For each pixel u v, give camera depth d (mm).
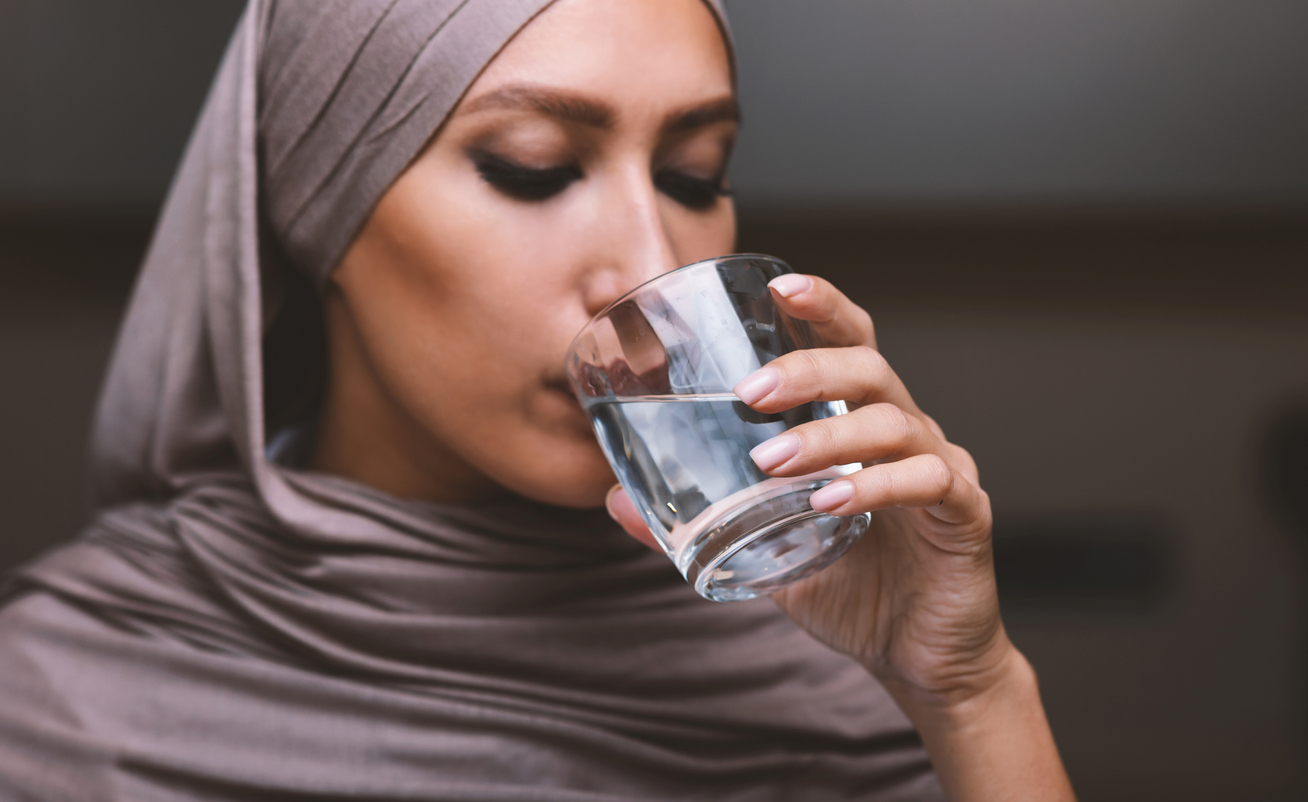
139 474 927
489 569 808
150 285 915
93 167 2656
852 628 722
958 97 2736
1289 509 2947
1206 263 2934
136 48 2607
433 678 784
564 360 688
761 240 2943
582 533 826
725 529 537
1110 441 3018
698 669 833
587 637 813
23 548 2893
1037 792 695
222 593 814
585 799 757
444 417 722
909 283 2996
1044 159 2785
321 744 767
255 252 771
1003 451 3033
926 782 855
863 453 540
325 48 720
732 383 535
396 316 722
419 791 750
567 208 684
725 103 724
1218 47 2680
